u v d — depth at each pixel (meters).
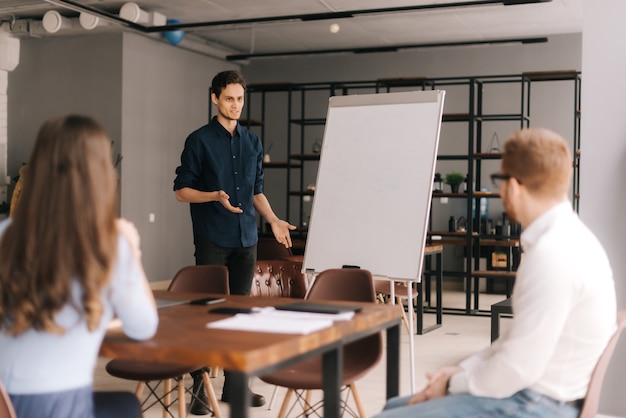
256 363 1.87
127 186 9.85
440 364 5.71
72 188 1.80
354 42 11.01
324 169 4.40
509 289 9.02
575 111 8.94
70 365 1.88
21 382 1.87
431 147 4.10
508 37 10.46
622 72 3.74
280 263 4.47
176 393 4.69
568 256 1.92
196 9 9.23
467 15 9.28
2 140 10.27
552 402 2.00
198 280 3.48
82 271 1.80
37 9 9.35
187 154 4.38
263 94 10.39
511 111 10.63
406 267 3.98
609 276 2.01
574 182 9.19
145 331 1.98
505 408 1.99
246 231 4.43
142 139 10.11
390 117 4.28
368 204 4.20
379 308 2.62
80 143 1.82
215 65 11.52
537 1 7.45
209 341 2.01
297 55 11.45
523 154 2.04
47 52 10.14
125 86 9.80
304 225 10.16
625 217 3.75
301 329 2.14
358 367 3.11
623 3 3.73
